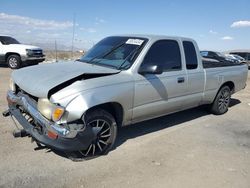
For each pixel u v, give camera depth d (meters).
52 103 3.92
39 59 16.36
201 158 4.69
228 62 7.39
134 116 4.88
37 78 4.34
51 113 3.91
